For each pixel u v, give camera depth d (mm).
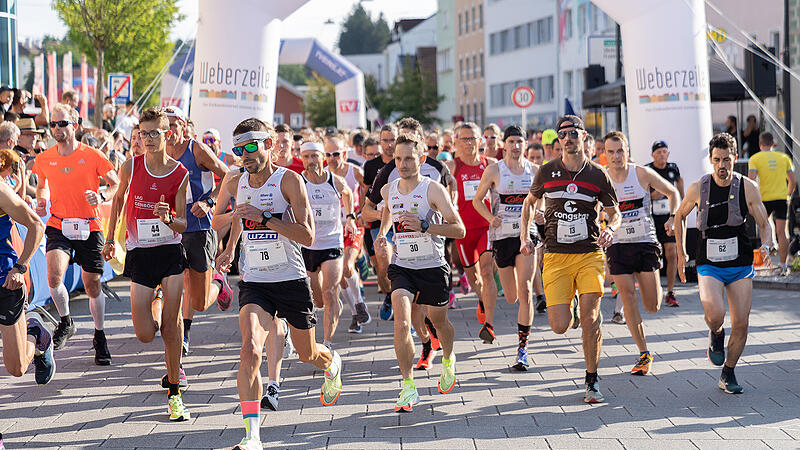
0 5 19422
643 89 13422
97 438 5844
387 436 5879
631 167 8023
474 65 64000
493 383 7328
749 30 26156
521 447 5625
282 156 8586
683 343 8805
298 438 5848
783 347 8562
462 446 5652
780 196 13781
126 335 9430
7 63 19625
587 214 6785
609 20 41938
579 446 5637
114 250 6664
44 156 8250
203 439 5824
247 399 5426
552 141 12398
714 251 7012
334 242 8336
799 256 13336
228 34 12367
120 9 22875
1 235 5879
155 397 6938
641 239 7957
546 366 7934
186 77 26828
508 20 56344
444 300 6617
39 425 6160
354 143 15398
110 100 21359
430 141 10898
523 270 7965
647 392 6980
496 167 8453
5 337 5910
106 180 8242
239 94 12398
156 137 6371
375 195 8375
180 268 6434
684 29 13289
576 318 9539
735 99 18703
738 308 6930
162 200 6383
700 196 7059
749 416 6285
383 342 9062
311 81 64688
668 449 5562
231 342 9078
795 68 21750
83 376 7633
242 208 5656
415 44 90438
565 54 47938
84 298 11844
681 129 13320
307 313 5996
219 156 10172
